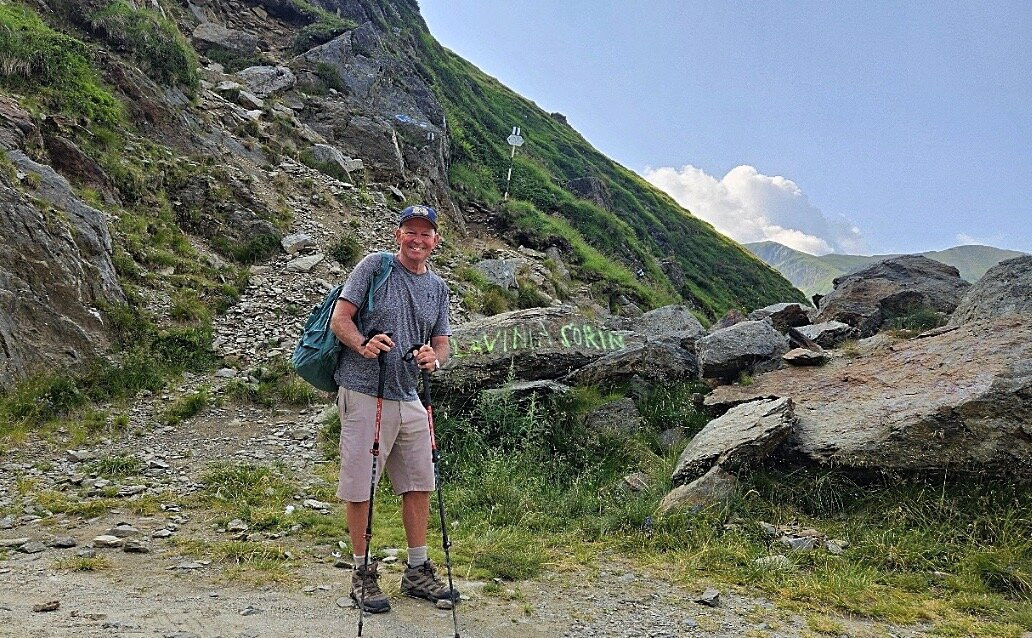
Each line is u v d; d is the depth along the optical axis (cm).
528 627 370
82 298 1008
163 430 863
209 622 341
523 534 548
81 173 1268
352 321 379
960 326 822
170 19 2306
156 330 1064
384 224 1738
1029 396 568
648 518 566
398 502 634
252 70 2216
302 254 1438
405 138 2366
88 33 1700
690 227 4088
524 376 863
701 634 375
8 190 970
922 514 550
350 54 2528
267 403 956
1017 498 543
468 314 1483
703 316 2795
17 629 310
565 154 3953
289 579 427
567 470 720
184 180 1471
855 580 460
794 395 755
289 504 624
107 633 313
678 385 877
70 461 745
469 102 3575
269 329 1161
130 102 1543
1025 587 454
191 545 493
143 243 1257
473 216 2431
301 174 1773
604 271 2366
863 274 1354
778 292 3753
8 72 1332
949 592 455
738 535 541
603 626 380
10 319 895
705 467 627
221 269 1302
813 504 591
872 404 663
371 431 376
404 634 341
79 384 917
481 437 755
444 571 456
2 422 802
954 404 584
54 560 456
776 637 373
